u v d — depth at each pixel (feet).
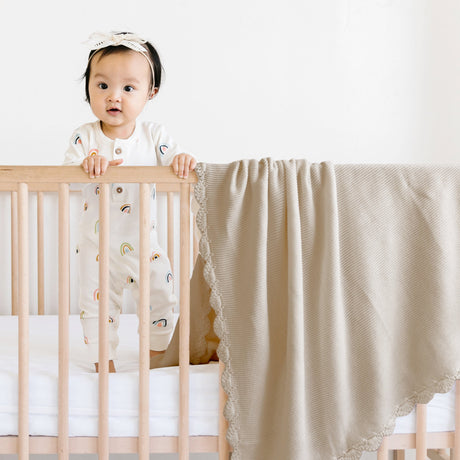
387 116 6.88
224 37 6.73
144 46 4.55
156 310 4.66
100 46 4.41
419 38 6.88
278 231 3.79
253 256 3.72
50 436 3.87
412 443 3.92
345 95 6.84
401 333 3.83
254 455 3.76
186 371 3.82
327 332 3.70
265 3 6.75
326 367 3.71
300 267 3.69
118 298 4.60
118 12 6.63
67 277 3.81
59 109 6.61
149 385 3.87
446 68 6.89
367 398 3.76
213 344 4.33
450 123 6.92
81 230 4.50
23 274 3.79
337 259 3.71
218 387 3.89
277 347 3.79
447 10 6.88
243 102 6.77
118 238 4.49
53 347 4.81
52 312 6.64
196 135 6.74
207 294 4.22
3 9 6.53
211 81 6.73
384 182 3.82
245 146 6.79
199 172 3.80
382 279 3.78
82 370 4.25
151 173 3.76
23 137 6.59
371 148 6.88
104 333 3.79
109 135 4.61
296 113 6.82
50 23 6.57
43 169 3.75
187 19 6.69
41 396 3.86
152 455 6.39
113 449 3.87
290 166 3.83
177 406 3.89
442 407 3.93
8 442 3.87
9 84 6.56
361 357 3.77
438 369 3.74
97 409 3.86
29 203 6.55
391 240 3.79
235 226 3.78
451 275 3.78
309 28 6.80
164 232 6.76
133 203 4.48
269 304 3.79
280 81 6.79
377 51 6.86
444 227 3.77
